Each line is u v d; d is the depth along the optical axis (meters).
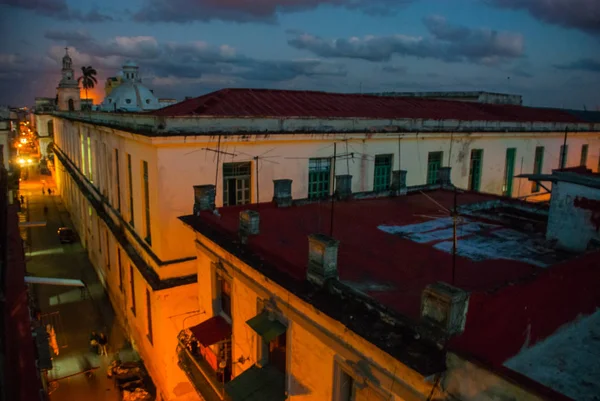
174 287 15.54
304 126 18.70
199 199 14.59
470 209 15.16
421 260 9.94
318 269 8.71
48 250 34.25
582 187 10.12
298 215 14.02
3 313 12.10
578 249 10.34
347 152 19.92
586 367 6.56
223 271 12.27
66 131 45.97
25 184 63.00
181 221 15.42
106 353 20.33
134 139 17.36
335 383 8.17
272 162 17.80
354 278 8.90
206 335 12.62
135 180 18.16
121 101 57.56
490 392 5.36
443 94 40.75
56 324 22.88
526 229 12.50
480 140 25.03
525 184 28.16
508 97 41.62
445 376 5.93
